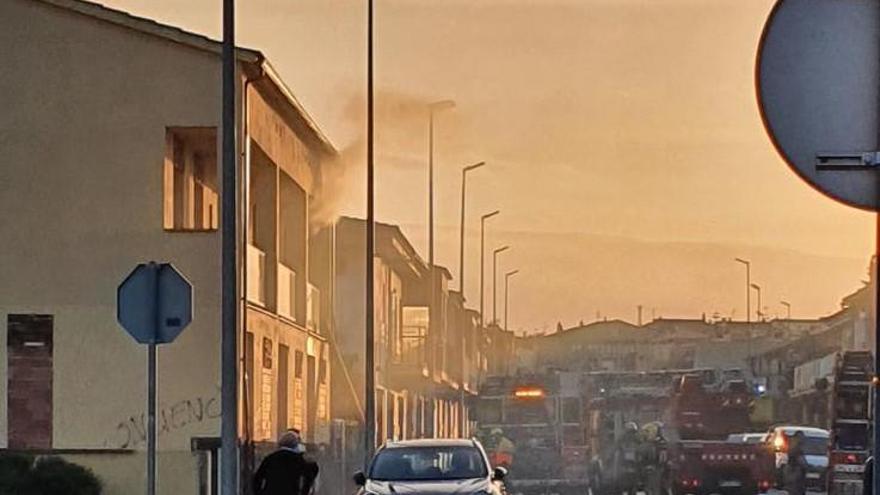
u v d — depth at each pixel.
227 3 19.30
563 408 48.28
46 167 28.48
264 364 32.38
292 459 19.69
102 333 28.12
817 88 5.07
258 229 34.00
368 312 34.38
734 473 37.47
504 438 48.03
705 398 40.47
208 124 28.55
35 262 28.31
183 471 27.78
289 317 36.69
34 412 27.98
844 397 33.09
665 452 39.78
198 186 32.69
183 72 28.58
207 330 28.16
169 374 27.98
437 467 23.53
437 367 66.88
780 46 5.08
